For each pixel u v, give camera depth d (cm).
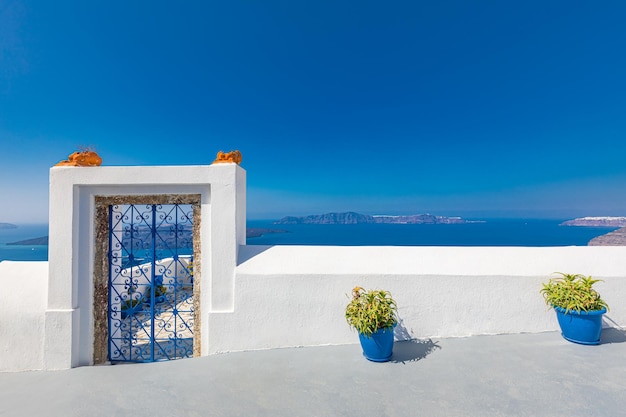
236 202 460
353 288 446
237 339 443
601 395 312
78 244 450
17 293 449
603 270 474
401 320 455
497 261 485
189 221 478
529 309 461
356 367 383
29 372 422
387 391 331
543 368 365
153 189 459
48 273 436
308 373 372
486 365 376
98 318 455
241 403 319
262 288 448
